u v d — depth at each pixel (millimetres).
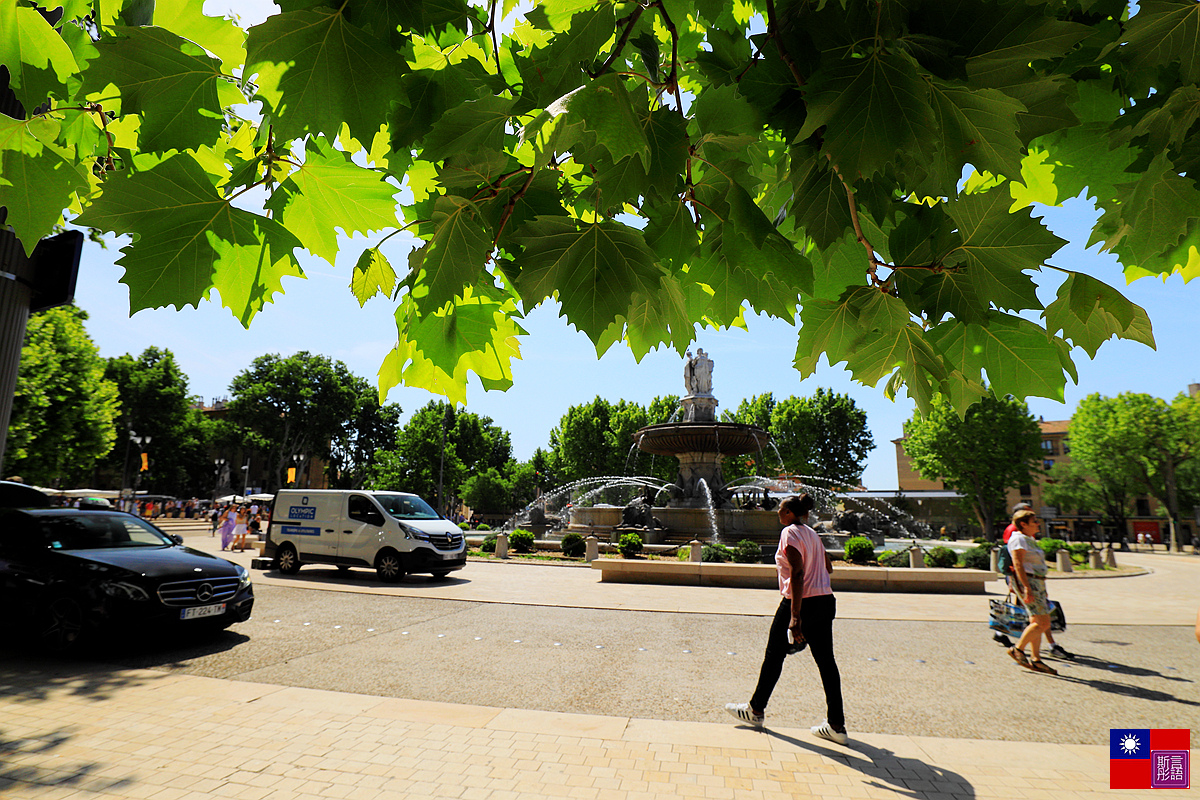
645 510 24406
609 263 1160
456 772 4199
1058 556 21641
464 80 1258
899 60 976
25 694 5852
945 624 10492
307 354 71375
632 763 4371
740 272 1499
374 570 17719
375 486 69188
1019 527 8039
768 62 1183
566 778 4121
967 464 52656
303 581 14602
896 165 1096
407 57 1324
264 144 1283
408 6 1062
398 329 1627
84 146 1495
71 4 1288
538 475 72812
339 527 15680
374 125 1097
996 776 4203
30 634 8555
